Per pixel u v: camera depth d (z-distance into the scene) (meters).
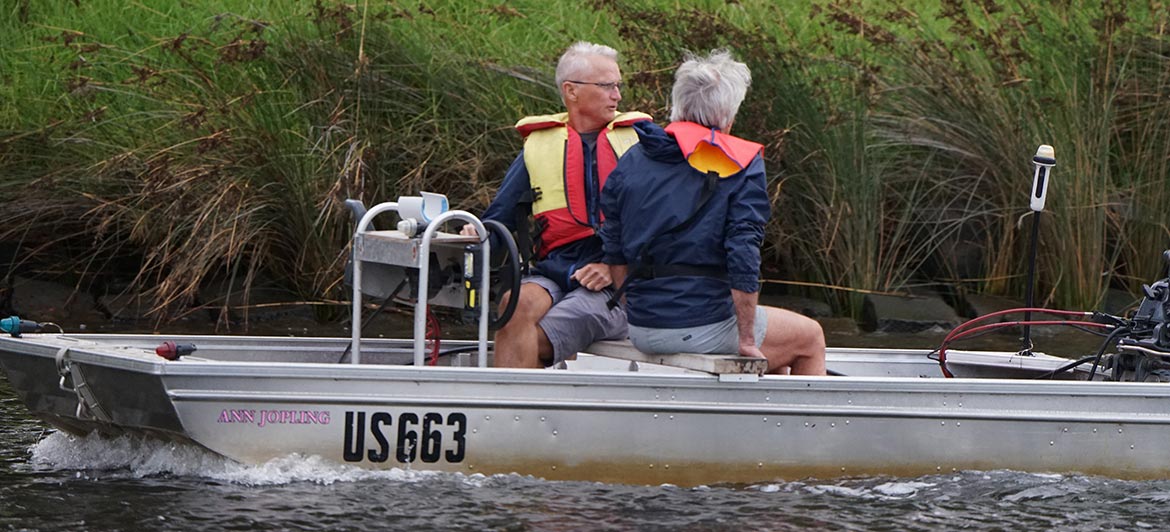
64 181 36.66
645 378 18.70
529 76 38.38
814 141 38.22
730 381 18.80
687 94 19.02
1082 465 20.03
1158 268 39.00
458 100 37.75
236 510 17.48
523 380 18.52
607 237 19.66
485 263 18.88
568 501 18.22
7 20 42.19
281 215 36.09
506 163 37.38
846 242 38.59
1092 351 33.31
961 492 19.22
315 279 36.12
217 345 21.78
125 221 37.00
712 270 19.09
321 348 22.27
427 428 18.41
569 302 20.23
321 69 37.22
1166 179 39.09
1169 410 20.14
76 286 36.97
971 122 39.09
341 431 18.23
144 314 35.34
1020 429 19.78
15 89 39.12
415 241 18.64
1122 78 39.38
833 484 19.42
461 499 18.09
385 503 17.81
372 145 36.25
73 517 17.27
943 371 24.12
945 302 38.78
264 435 18.09
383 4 39.69
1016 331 36.19
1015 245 39.50
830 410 19.25
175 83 37.41
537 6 43.22
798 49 39.34
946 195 40.19
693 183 18.83
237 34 38.53
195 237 35.22
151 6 42.66
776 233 38.88
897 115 39.94
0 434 22.09
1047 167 24.11
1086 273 38.06
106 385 18.61
